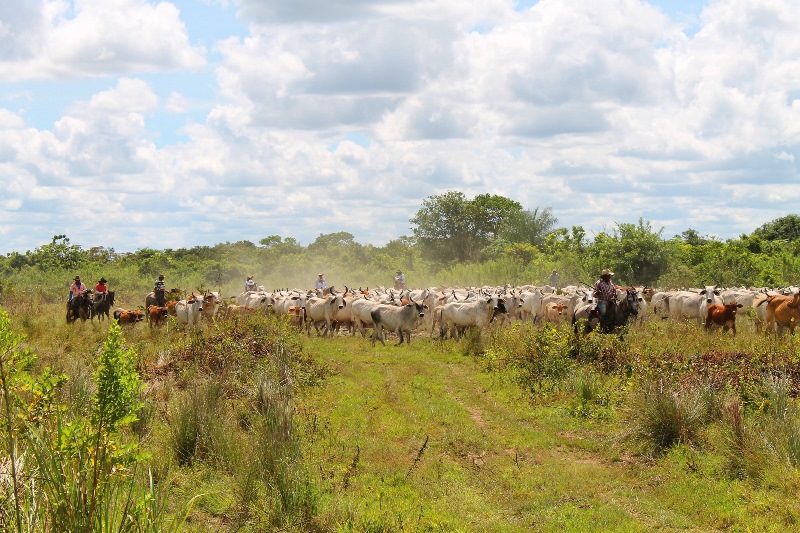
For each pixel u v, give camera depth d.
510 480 8.75
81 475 5.05
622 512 7.72
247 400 10.88
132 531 5.28
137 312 22.50
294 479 7.46
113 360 5.27
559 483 8.64
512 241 60.00
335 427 10.64
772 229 54.44
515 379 13.99
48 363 13.16
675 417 9.76
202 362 13.53
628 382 12.23
